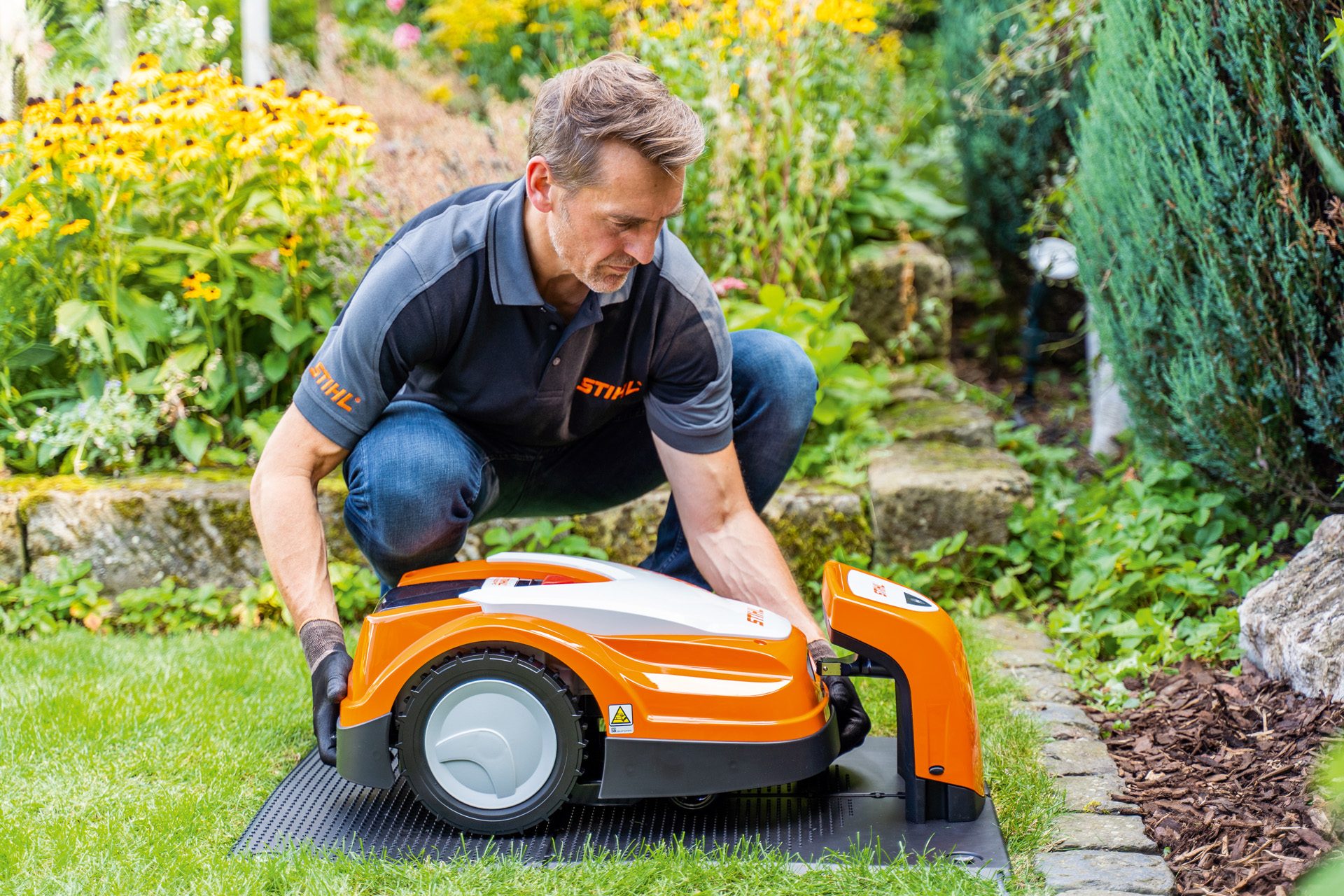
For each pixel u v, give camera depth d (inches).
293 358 139.2
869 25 166.9
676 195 64.3
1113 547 119.3
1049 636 113.8
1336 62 92.4
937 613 71.6
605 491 91.7
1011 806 75.2
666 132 61.8
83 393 132.2
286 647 110.3
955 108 187.5
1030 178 175.5
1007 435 150.8
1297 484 110.6
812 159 163.6
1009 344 202.7
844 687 75.4
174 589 122.6
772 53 163.6
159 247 126.6
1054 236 161.9
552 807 67.9
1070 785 79.4
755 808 73.0
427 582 73.8
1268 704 87.8
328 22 237.3
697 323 76.6
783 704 68.1
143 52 149.5
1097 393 156.7
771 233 161.0
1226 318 107.0
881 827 70.1
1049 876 66.5
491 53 246.4
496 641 66.5
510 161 158.7
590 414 82.4
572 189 64.2
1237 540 121.3
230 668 102.9
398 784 76.9
